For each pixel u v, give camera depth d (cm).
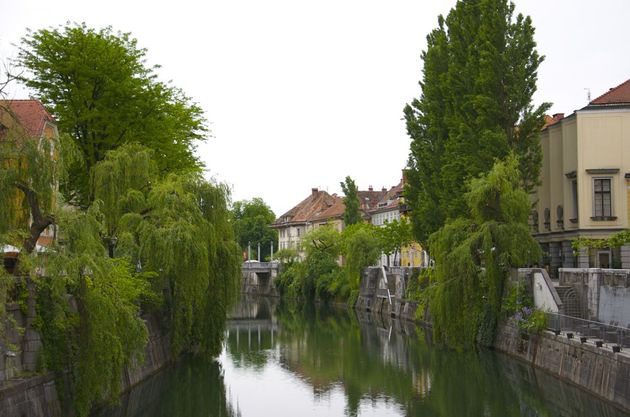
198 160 4212
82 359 1962
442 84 4391
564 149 4434
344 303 7262
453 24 4428
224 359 3788
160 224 2872
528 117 3956
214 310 3141
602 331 2580
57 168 1991
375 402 2731
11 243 1834
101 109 3338
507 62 3934
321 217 11381
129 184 2828
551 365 2914
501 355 3503
